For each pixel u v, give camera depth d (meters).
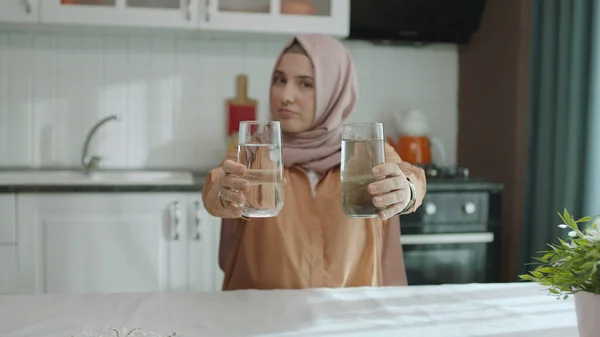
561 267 0.82
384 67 3.21
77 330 0.94
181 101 3.02
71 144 2.95
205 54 3.02
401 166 1.31
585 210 2.22
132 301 1.11
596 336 0.79
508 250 2.81
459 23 3.02
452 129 3.27
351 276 1.42
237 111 3.03
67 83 2.93
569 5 2.34
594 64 2.19
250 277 1.41
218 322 0.99
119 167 2.99
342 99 1.48
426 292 1.18
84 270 2.41
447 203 2.56
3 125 2.90
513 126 2.77
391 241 1.51
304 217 1.42
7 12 2.53
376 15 2.91
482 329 0.96
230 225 1.53
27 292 2.39
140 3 2.64
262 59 3.07
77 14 2.58
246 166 0.96
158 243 2.46
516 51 2.75
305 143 1.48
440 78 3.27
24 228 2.37
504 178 2.86
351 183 0.98
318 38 1.49
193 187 2.45
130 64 2.97
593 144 2.20
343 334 0.93
